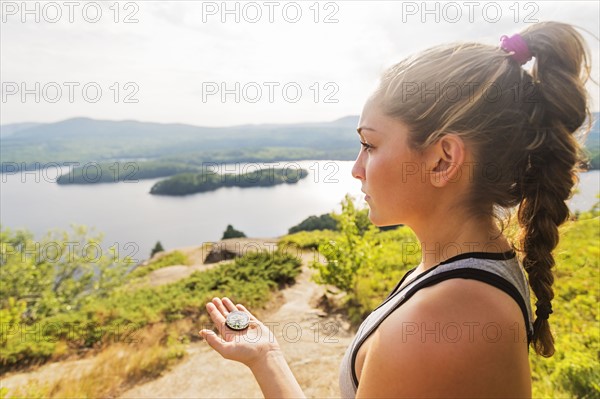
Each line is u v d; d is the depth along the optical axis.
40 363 7.46
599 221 4.77
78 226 15.24
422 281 0.73
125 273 14.35
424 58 0.76
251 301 9.70
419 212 0.79
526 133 0.73
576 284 4.23
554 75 0.73
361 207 9.18
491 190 0.74
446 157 0.73
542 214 0.80
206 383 6.18
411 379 0.62
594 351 3.37
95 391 6.09
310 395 5.22
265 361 1.00
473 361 0.60
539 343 0.92
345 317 8.08
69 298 12.73
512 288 0.69
